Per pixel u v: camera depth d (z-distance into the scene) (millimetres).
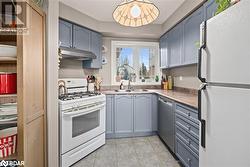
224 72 998
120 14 1904
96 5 2721
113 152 2676
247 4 817
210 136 1148
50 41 1878
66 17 2707
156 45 4062
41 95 1750
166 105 2762
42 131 1784
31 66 1505
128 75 4008
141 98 3363
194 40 2354
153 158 2473
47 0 1850
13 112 1500
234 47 912
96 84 3656
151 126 3404
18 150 1355
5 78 1468
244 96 845
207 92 1184
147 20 1988
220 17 1038
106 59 3857
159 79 4082
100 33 3520
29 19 1446
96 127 2771
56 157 1963
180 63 2828
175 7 2775
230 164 948
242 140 859
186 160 2031
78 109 2385
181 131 2174
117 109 3285
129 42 3943
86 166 2258
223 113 1009
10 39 1681
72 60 3350
